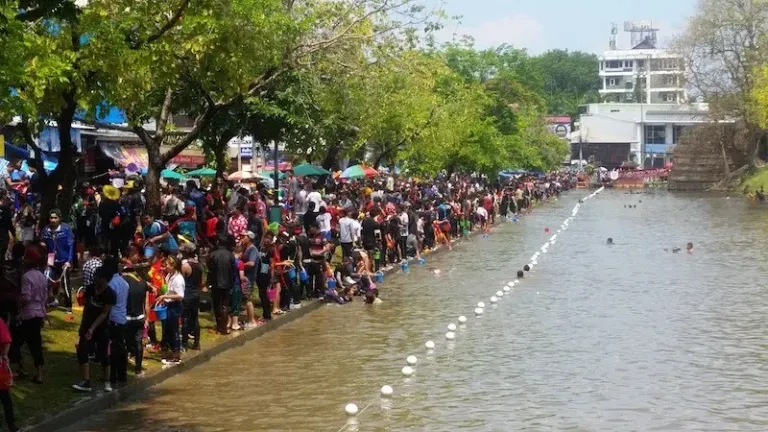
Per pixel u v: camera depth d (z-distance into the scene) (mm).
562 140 131125
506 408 14773
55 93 17656
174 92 26125
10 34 13664
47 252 18516
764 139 106938
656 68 177125
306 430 13797
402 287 30500
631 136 148375
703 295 27031
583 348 19453
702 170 111688
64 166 19641
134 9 19422
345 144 44125
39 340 15211
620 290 28375
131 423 14266
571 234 51219
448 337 20922
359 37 27922
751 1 97750
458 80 64312
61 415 13961
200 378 17312
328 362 18688
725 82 100375
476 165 70250
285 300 24312
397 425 13945
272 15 23281
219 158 32875
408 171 56938
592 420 13992
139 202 25656
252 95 26641
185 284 18719
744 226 54688
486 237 50656
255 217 25031
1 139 21672
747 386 16016
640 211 72062
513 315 24062
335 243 31547
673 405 14820
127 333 16453
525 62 88062
